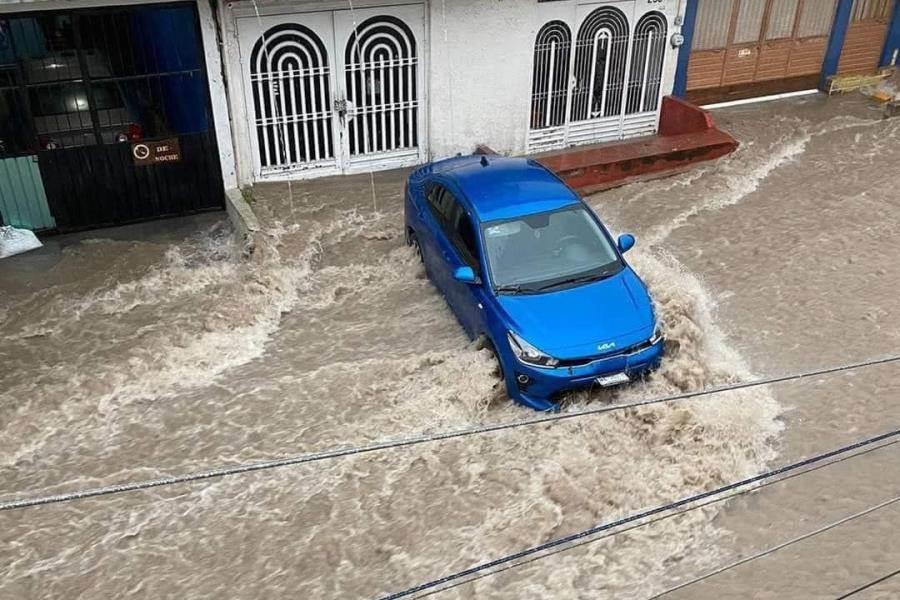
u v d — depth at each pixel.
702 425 7.21
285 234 10.77
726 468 6.83
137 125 10.94
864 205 11.53
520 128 13.12
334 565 6.10
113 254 10.62
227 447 7.27
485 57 12.32
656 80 13.89
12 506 3.99
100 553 6.25
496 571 5.47
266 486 6.83
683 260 10.31
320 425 7.52
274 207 11.46
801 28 15.22
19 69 10.02
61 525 6.48
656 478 6.79
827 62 15.73
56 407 7.81
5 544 6.32
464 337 8.75
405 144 12.70
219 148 11.40
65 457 7.22
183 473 6.98
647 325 7.68
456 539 6.28
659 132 14.31
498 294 7.83
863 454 6.95
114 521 6.52
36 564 6.16
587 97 13.41
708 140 13.37
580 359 7.34
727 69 15.04
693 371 7.86
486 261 8.05
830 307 9.16
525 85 12.79
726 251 10.50
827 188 12.13
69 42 10.15
